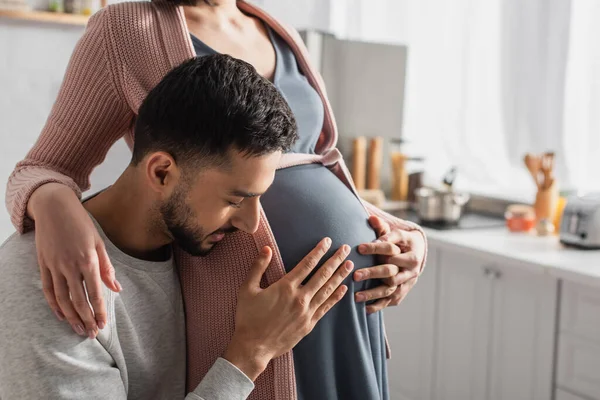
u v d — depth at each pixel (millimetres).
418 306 2537
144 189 909
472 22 2846
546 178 2459
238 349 932
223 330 1007
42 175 964
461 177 3051
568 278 1925
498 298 2229
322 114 1176
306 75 1204
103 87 1022
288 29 1192
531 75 2609
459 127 2953
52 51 2643
